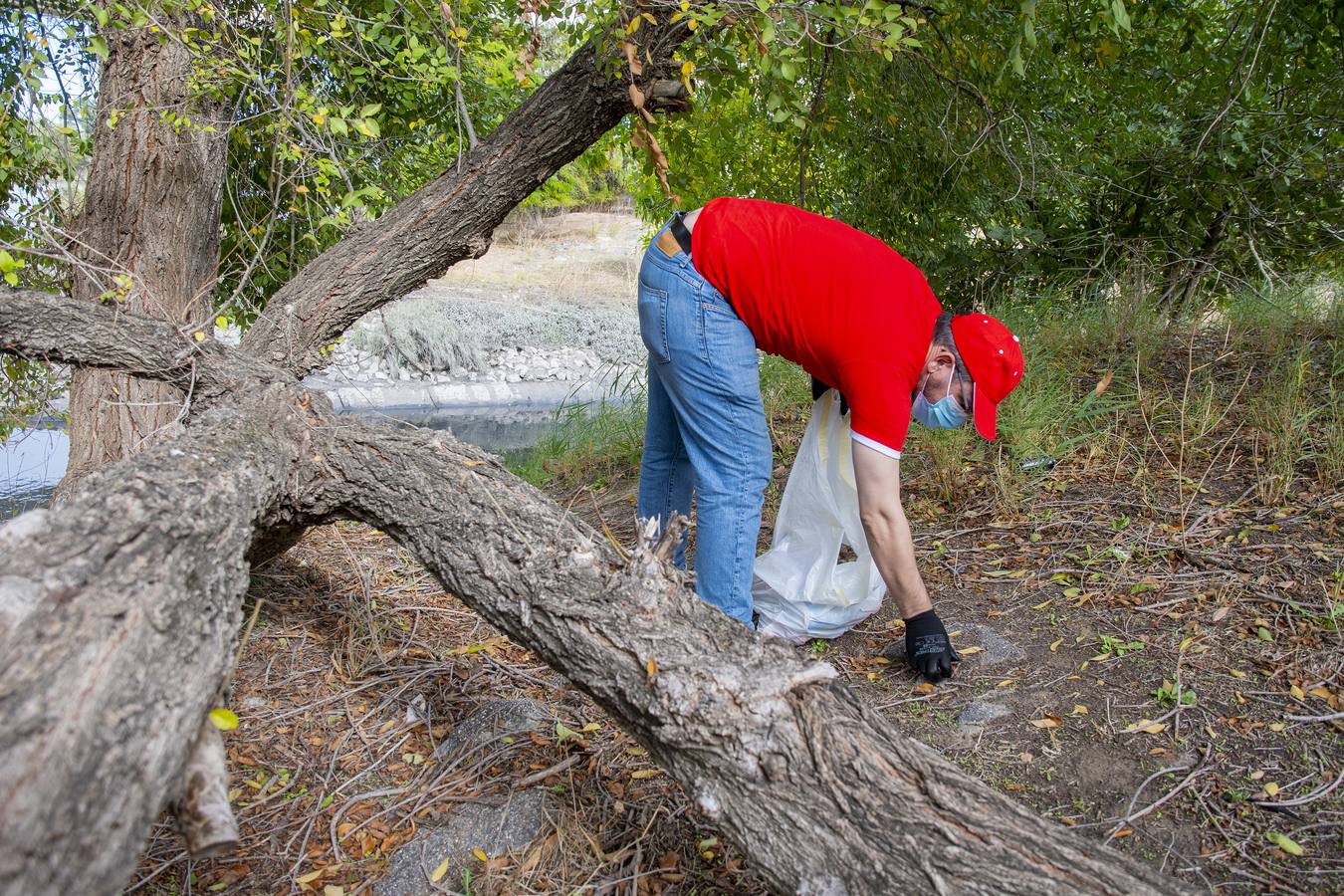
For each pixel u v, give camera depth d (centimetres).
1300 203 671
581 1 328
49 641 130
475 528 233
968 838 166
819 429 306
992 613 312
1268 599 287
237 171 501
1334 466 352
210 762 150
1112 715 250
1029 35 288
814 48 501
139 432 398
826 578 308
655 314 275
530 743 260
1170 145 682
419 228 387
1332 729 233
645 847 220
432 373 1280
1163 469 391
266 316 384
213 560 175
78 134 426
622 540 424
